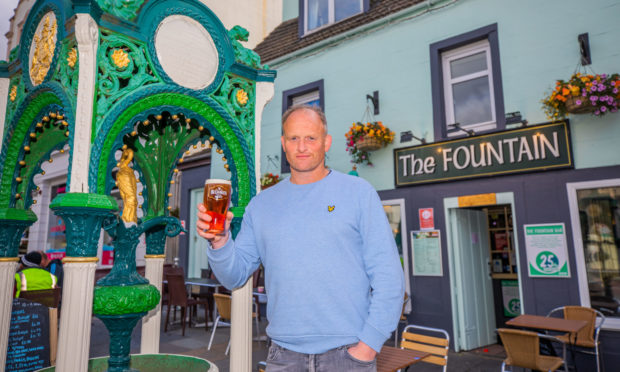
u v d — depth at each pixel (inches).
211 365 84.0
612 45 191.0
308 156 63.6
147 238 118.8
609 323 179.3
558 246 194.9
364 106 273.6
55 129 105.7
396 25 266.4
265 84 110.6
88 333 72.4
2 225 99.3
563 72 203.3
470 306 233.1
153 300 86.7
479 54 242.4
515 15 221.3
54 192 450.0
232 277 64.2
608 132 186.5
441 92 243.6
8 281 99.9
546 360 146.1
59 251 421.7
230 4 385.4
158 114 88.1
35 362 114.0
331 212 59.8
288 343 58.8
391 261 57.5
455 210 233.0
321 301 57.1
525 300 203.2
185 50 93.4
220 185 60.5
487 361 204.5
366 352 53.9
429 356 122.7
